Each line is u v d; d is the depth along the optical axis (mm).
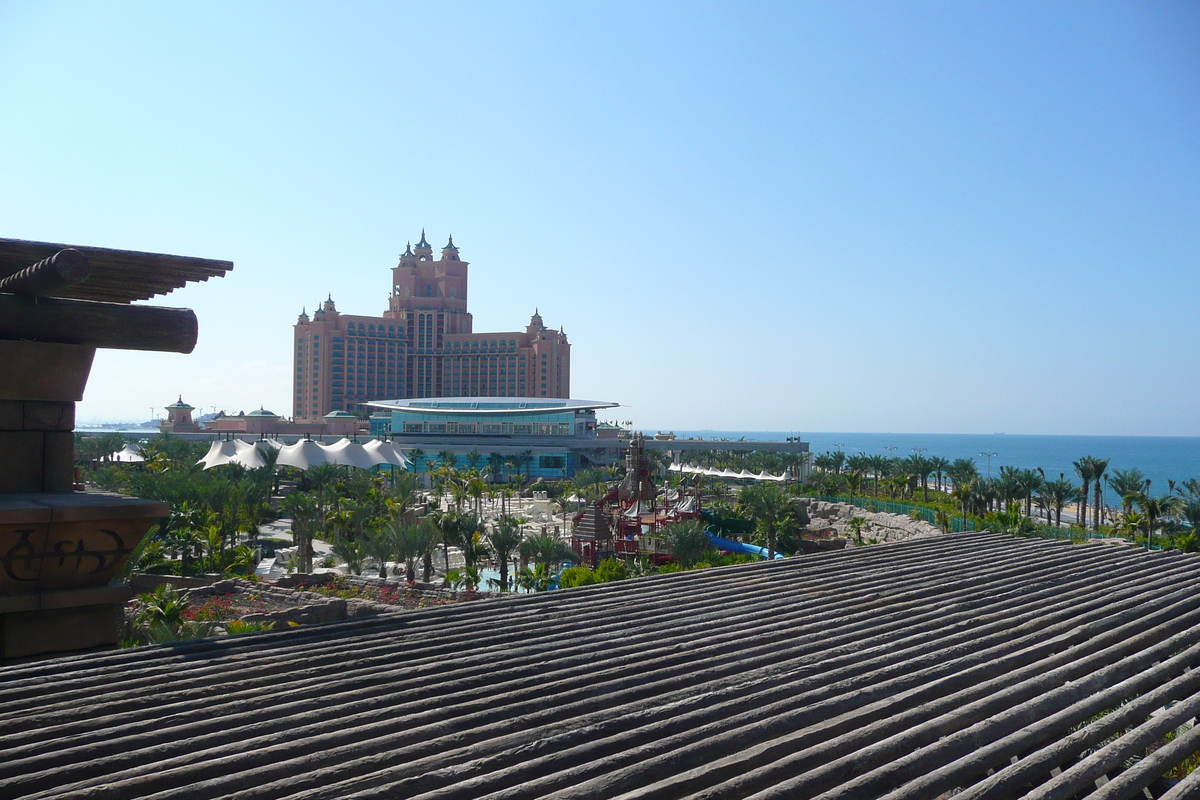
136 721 5629
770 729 5621
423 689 6371
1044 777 5227
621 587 10648
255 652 7328
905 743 5402
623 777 4793
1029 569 11719
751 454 144500
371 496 73625
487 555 51156
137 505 7570
